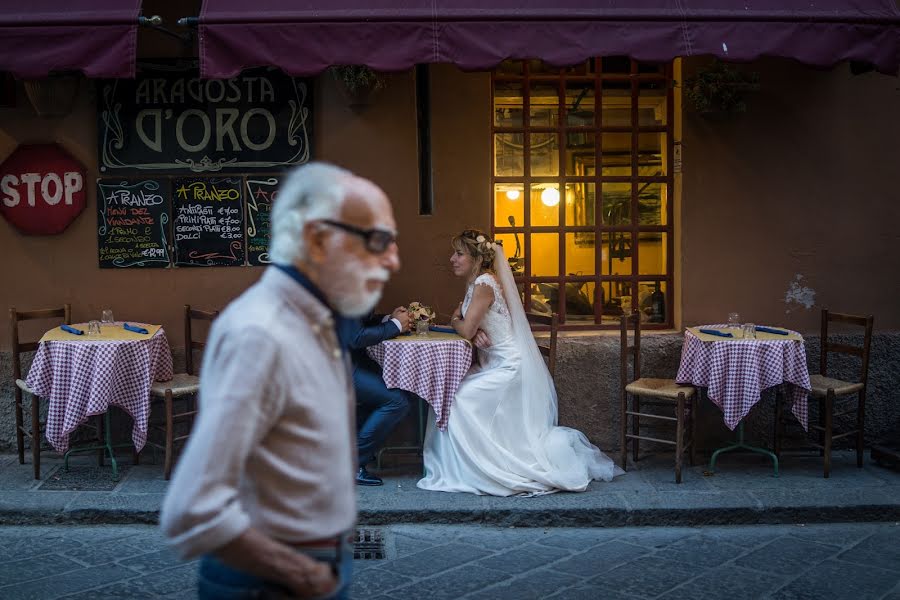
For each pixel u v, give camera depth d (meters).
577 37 4.95
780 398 5.86
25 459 5.96
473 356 6.05
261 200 6.12
